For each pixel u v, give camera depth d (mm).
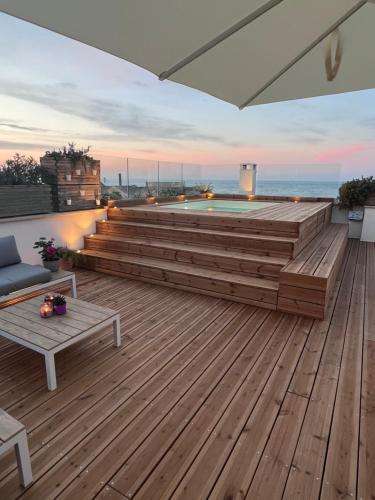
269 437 1646
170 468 1461
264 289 3289
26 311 2459
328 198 7105
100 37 1168
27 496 1319
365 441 1622
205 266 4020
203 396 1963
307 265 3434
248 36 1308
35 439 1620
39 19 1044
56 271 3586
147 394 1979
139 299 3580
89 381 2104
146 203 6465
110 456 1521
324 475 1431
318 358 2389
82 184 5035
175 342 2615
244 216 4473
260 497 1330
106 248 4898
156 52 1293
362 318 3068
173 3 1080
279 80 1648
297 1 1179
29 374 2182
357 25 1300
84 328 2191
